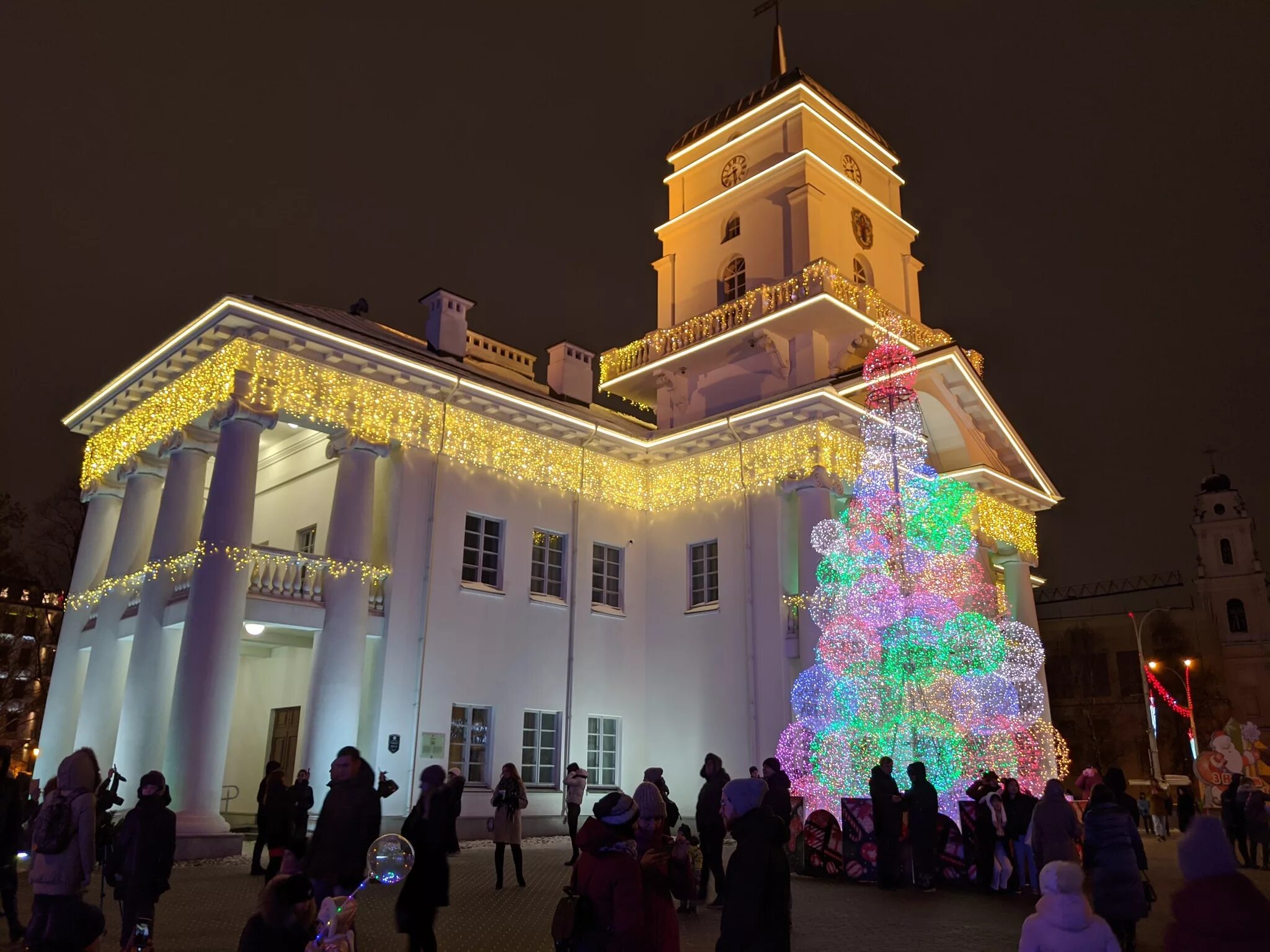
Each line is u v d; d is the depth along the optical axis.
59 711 19.73
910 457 20.17
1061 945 4.21
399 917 6.90
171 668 16.88
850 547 19.06
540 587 20.72
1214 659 60.84
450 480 19.23
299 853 10.05
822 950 8.56
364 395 18.23
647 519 23.22
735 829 4.78
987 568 24.02
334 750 16.16
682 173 28.55
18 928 8.45
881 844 12.88
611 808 4.62
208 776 14.84
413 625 17.95
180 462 17.66
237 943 8.37
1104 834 7.63
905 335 25.22
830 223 25.48
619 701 21.41
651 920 4.68
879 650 18.31
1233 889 3.59
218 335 17.22
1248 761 29.45
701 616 21.42
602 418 23.61
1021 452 25.45
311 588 17.02
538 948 8.35
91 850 6.51
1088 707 62.31
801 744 18.58
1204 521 63.94
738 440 21.70
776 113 26.58
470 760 18.44
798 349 23.67
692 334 25.36
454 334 22.47
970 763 18.64
